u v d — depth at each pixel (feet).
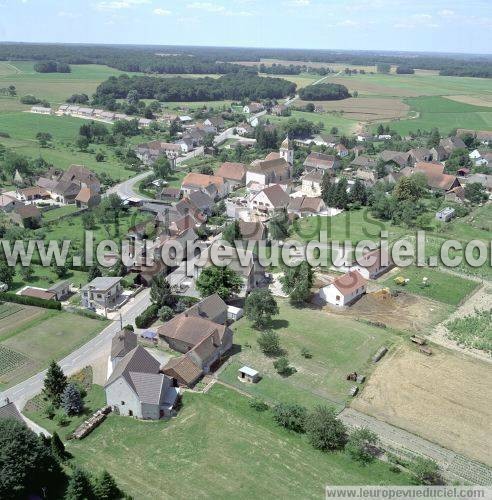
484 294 375.66
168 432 233.55
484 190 635.66
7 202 528.22
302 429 234.17
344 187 560.20
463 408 251.60
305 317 339.36
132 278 393.09
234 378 273.95
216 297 330.13
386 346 304.50
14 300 356.59
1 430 193.98
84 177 605.73
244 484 203.92
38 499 192.65
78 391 248.52
